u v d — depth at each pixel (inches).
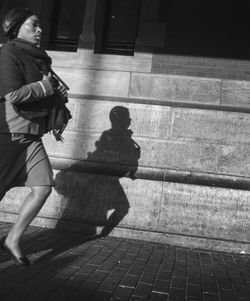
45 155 129.7
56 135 133.6
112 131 204.8
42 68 127.4
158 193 195.2
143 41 212.5
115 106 206.2
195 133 198.8
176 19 213.5
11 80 117.0
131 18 233.8
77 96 209.6
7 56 119.9
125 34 232.7
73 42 234.2
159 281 129.0
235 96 201.5
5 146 122.3
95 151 204.7
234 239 187.6
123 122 204.7
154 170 197.6
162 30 212.5
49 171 128.6
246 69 205.2
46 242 168.4
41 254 146.9
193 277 137.6
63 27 238.5
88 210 199.6
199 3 213.5
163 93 206.4
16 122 121.3
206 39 210.1
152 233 192.1
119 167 200.4
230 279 139.6
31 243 163.6
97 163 202.7
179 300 113.8
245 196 189.6
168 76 207.0
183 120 200.2
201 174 194.7
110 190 199.2
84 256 151.0
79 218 199.6
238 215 188.9
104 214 198.1
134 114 204.1
